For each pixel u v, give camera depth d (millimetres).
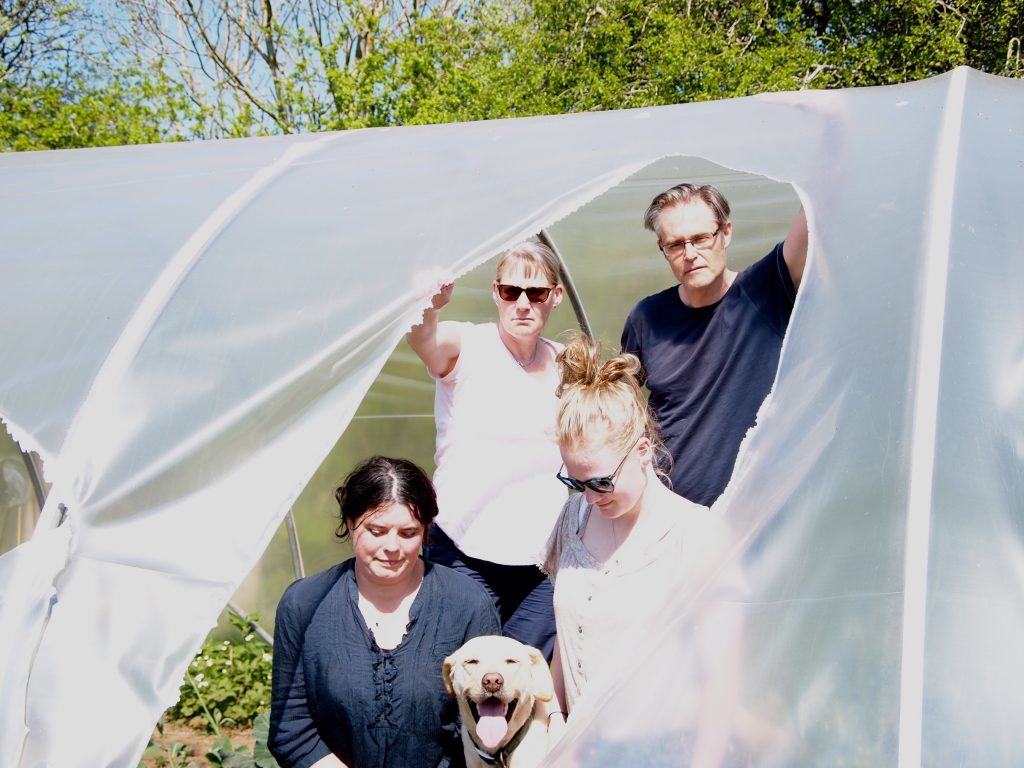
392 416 7418
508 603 4215
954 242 2801
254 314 3055
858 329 2695
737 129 3561
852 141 3312
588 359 2916
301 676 3340
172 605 2561
